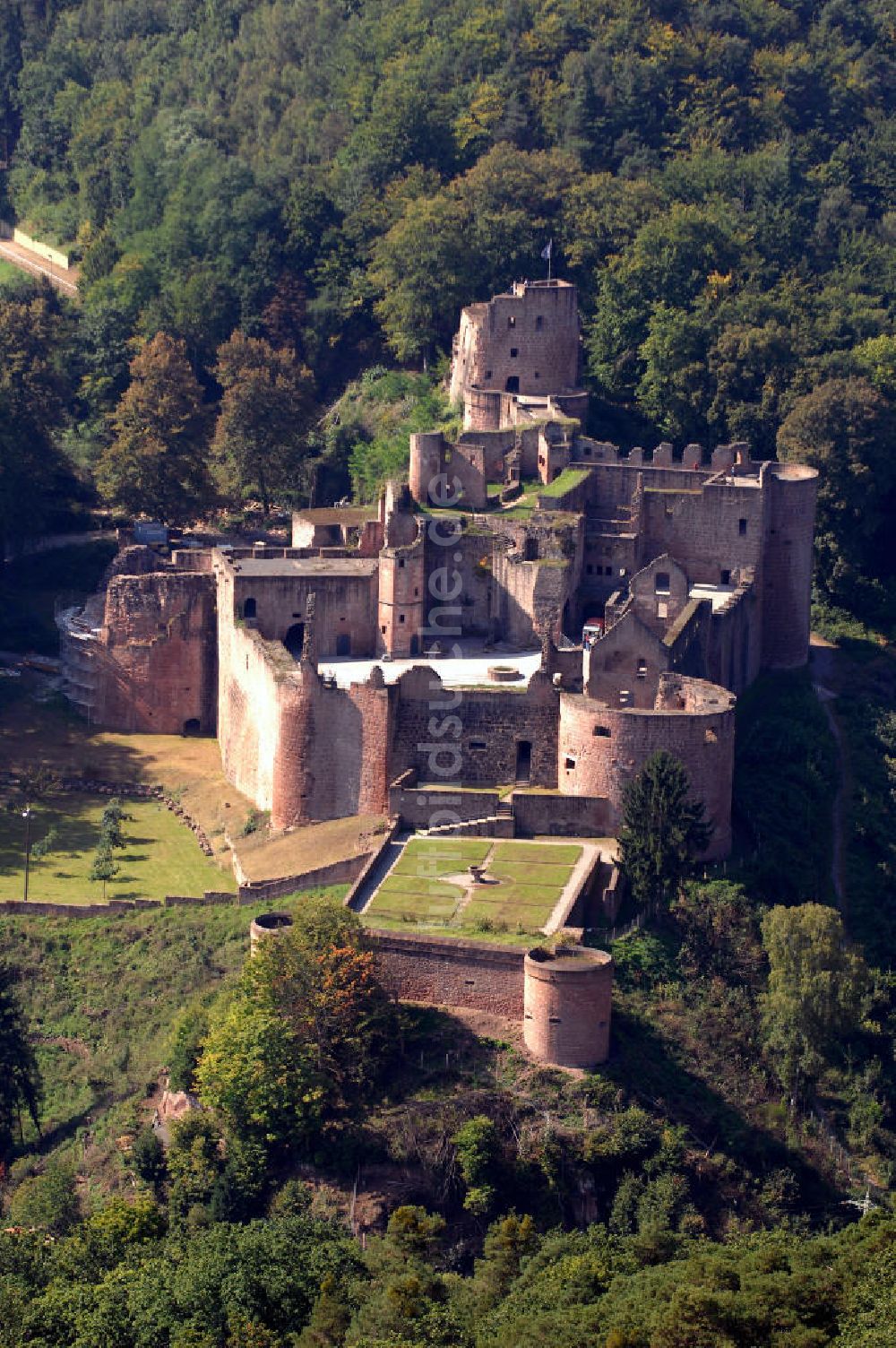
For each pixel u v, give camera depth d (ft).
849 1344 626.64
